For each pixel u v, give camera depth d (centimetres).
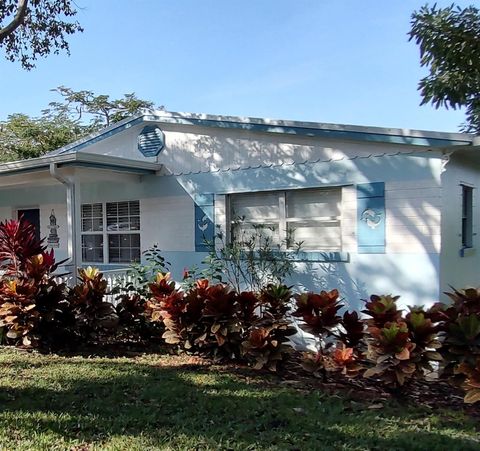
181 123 868
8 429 387
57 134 2333
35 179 893
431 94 909
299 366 622
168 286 697
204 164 850
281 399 477
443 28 865
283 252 752
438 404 488
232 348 619
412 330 470
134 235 959
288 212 766
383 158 670
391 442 369
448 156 625
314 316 552
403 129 638
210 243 834
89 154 780
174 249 888
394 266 660
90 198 1012
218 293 615
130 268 866
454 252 688
